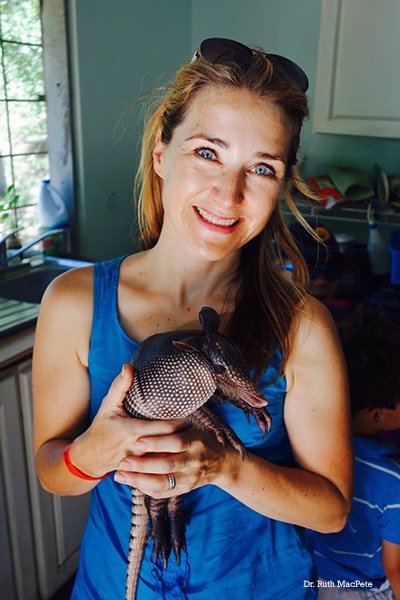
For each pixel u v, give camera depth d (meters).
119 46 2.65
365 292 2.67
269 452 0.83
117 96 2.71
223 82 0.64
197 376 0.60
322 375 0.78
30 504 1.69
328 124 2.73
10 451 1.59
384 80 2.50
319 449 0.79
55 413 0.81
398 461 1.21
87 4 2.39
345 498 0.80
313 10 2.97
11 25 2.25
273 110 0.64
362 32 2.47
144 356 0.62
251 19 3.14
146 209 0.90
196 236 0.69
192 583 0.81
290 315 0.78
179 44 3.19
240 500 0.76
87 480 0.74
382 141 2.99
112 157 2.75
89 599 0.89
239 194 0.66
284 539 0.86
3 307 1.87
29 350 1.65
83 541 0.93
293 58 3.11
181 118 0.68
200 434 0.66
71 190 2.60
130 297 0.80
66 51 2.39
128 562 0.74
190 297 0.79
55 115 2.51
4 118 2.33
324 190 2.75
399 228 3.04
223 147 0.64
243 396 0.60
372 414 1.30
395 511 1.12
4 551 1.61
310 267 1.86
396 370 1.26
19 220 2.51
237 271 0.79
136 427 0.61
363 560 1.20
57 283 0.81
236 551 0.82
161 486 0.62
